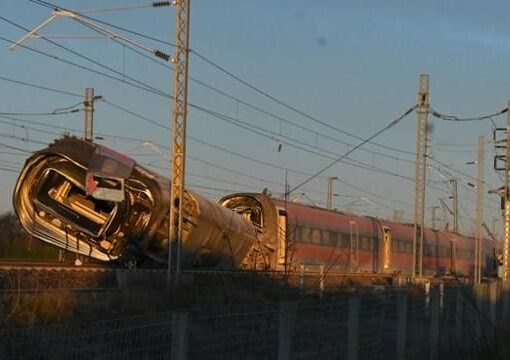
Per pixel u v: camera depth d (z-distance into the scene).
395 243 82.06
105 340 12.30
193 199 41.31
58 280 29.05
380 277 65.12
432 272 90.94
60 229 37.78
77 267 32.12
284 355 15.24
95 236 37.34
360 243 73.81
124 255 38.09
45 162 37.09
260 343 15.87
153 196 38.06
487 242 114.69
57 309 21.95
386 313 21.27
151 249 39.12
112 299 26.28
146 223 38.03
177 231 36.91
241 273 41.19
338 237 69.12
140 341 12.69
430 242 91.00
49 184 37.62
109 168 36.00
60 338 11.69
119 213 36.97
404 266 84.31
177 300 29.47
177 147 35.62
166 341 12.77
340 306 18.28
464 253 102.38
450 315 27.19
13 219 63.72
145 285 32.66
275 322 16.33
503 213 76.25
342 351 18.16
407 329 23.03
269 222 58.28
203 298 31.47
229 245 48.00
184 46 35.94
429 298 24.81
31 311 20.67
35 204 37.66
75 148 36.56
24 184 37.41
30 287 26.16
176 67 35.81
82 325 12.44
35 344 11.29
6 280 26.28
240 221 50.31
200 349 14.80
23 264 31.34
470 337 27.48
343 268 69.94
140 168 38.69
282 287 40.38
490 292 32.91
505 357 26.27
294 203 63.09
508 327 32.41
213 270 41.84
